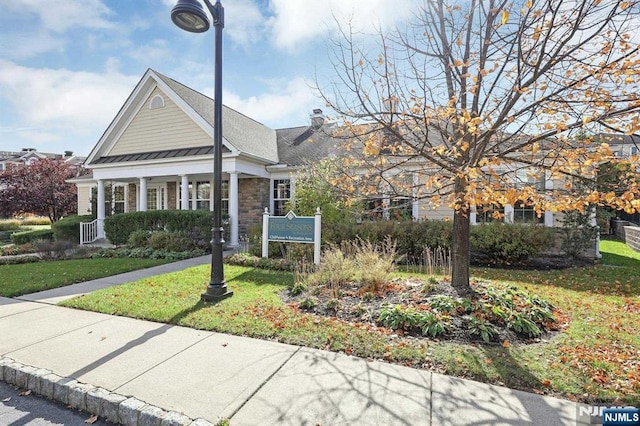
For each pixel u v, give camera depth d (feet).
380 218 32.81
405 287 17.21
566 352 10.42
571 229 28.48
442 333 11.84
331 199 29.48
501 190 10.68
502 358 10.07
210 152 40.14
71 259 33.71
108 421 8.17
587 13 9.90
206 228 37.45
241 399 8.15
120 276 24.17
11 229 84.64
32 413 8.53
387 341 11.41
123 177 45.75
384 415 7.43
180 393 8.46
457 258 15.80
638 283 20.31
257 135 51.49
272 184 46.09
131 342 11.78
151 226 40.06
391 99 12.81
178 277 22.48
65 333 12.75
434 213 36.40
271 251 29.12
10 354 10.90
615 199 9.73
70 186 73.92
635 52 9.75
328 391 8.43
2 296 18.61
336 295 16.49
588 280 21.27
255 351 10.89
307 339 11.71
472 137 12.51
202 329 12.96
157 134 45.52
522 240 26.50
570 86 10.73
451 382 8.84
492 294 14.52
